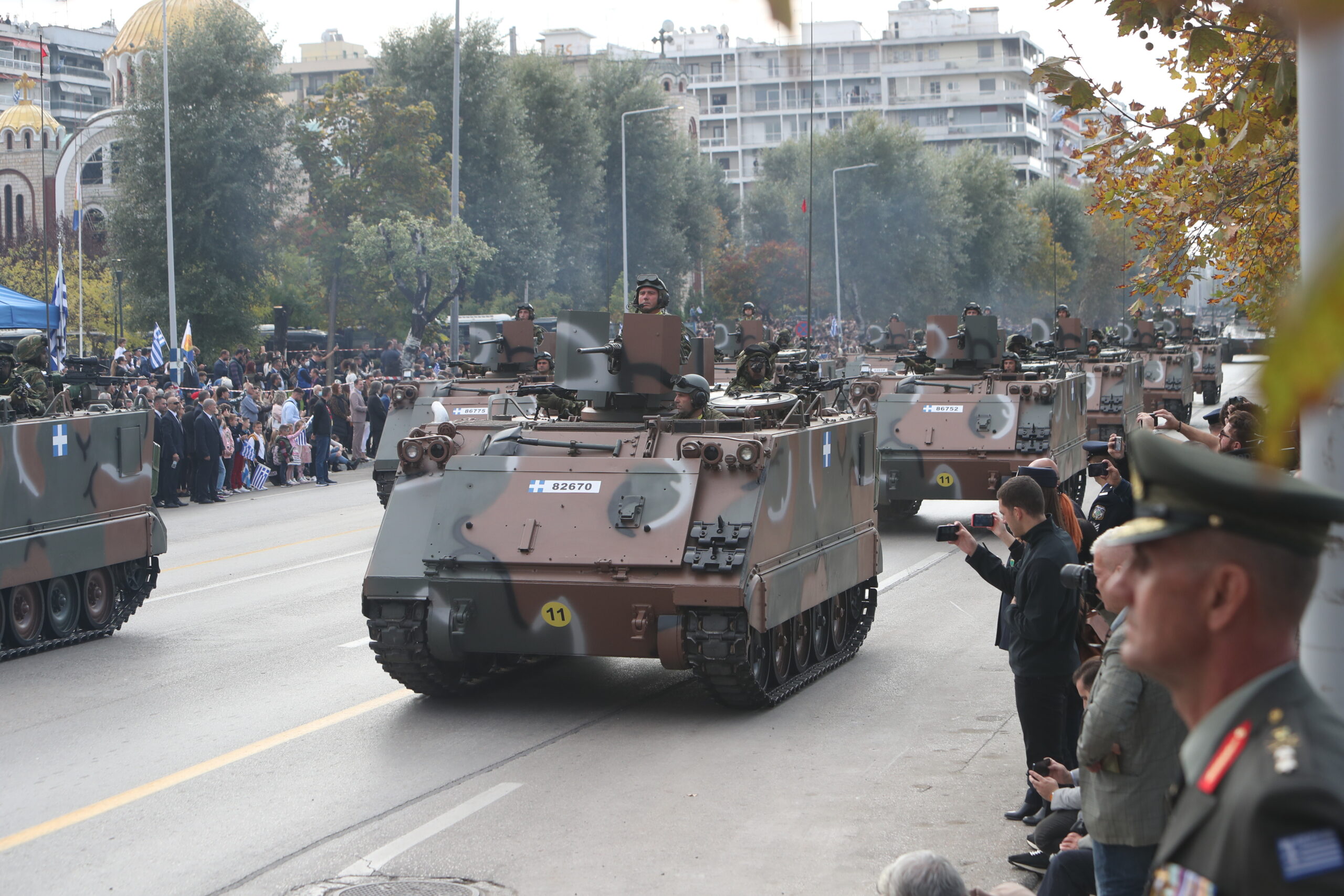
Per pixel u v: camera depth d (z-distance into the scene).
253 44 44.88
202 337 44.69
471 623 10.09
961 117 129.50
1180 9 6.03
